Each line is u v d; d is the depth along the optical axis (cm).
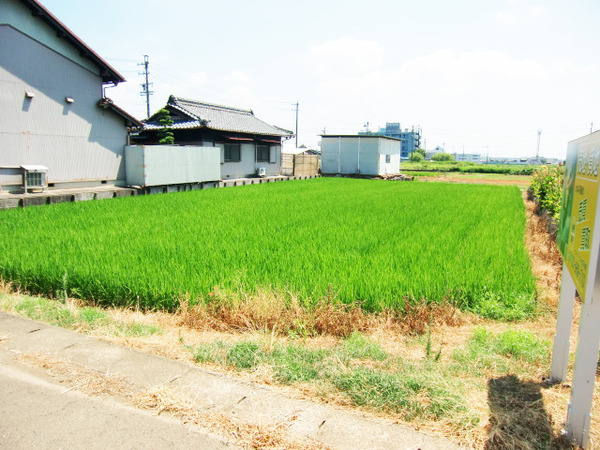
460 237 958
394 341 471
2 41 1410
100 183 1809
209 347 417
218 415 305
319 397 335
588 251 247
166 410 312
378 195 1944
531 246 984
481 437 283
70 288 588
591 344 268
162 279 571
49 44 1556
